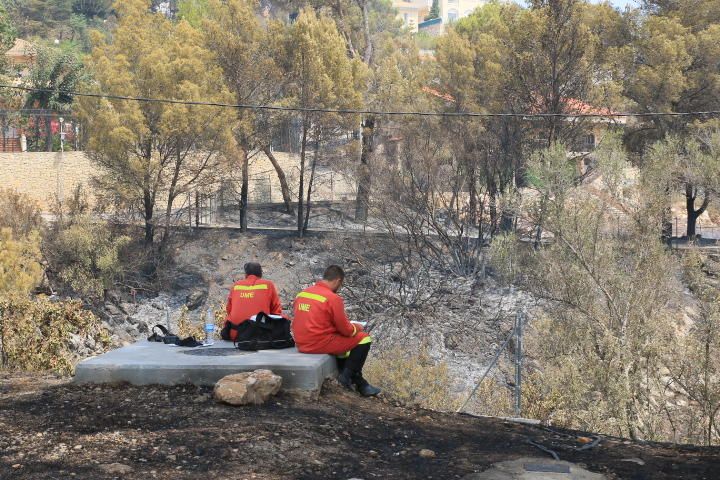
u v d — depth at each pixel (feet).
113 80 115.65
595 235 56.08
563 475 18.33
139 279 122.11
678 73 122.83
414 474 18.03
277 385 22.74
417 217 119.55
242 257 131.23
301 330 25.14
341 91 135.23
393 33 258.16
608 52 127.75
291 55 135.64
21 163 158.92
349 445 19.89
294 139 147.95
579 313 55.11
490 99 132.98
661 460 20.35
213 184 135.03
